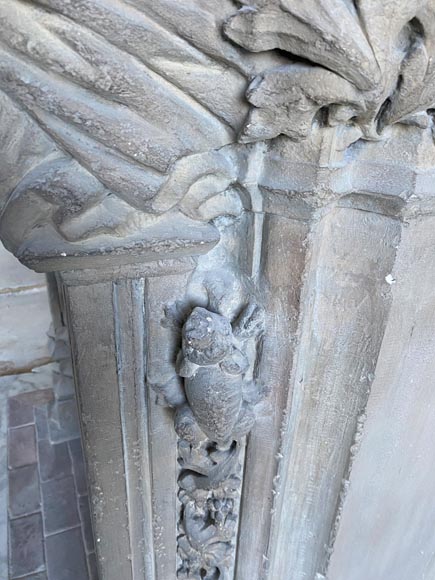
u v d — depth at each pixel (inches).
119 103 17.9
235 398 26.2
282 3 15.9
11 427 74.5
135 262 23.2
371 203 23.7
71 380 74.0
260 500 35.9
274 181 22.3
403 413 32.5
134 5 16.3
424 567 49.1
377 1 15.8
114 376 28.3
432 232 24.9
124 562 38.5
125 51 17.0
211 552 39.7
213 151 21.5
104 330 26.4
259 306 26.5
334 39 16.2
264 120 19.2
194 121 19.3
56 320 73.5
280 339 27.7
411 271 25.6
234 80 19.0
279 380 29.3
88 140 18.2
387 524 40.2
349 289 26.7
